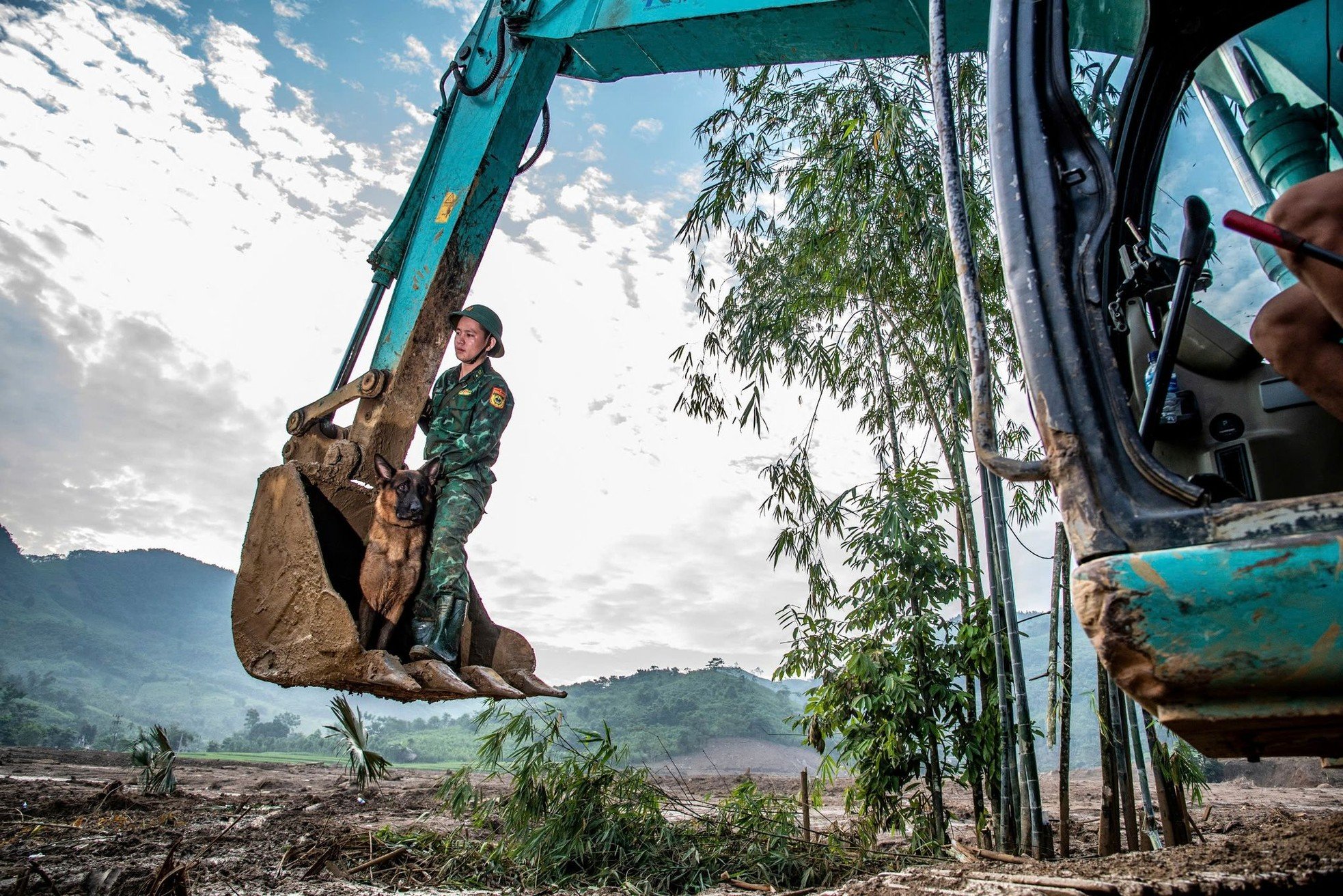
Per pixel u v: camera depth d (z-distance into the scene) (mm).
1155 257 2467
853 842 6828
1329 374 1940
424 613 4453
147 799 10453
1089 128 2178
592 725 42781
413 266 4996
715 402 9070
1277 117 2379
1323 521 1676
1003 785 5977
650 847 6137
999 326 7230
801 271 8414
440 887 5695
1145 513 1825
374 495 4840
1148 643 1740
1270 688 1668
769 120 8531
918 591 6727
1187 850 3006
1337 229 1838
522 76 5066
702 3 4406
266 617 4215
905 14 4031
